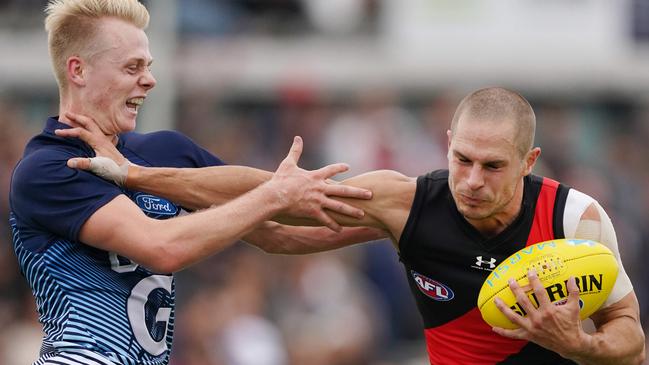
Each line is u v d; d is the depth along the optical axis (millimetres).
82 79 20109
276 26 48531
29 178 19625
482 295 18922
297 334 38375
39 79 45312
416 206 19734
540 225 19344
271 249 21953
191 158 21453
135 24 20422
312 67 47344
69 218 19406
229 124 46000
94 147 19922
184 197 20219
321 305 39531
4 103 44156
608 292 18969
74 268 19672
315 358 37906
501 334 18703
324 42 47812
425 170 46250
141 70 20312
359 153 46188
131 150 20922
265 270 39312
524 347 19609
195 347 36031
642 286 47219
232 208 19531
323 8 49062
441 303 19906
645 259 48031
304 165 45969
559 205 19391
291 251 21922
